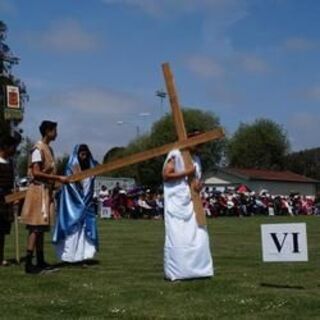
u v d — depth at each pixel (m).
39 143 10.89
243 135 110.00
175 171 9.71
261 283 9.53
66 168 11.52
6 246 15.64
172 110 9.88
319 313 7.51
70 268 11.20
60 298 8.38
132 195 37.56
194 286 9.15
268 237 9.45
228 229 24.48
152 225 27.12
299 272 10.78
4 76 59.28
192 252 9.71
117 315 7.41
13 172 11.83
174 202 9.73
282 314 7.45
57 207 11.59
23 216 10.71
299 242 9.31
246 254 14.06
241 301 8.12
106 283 9.52
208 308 7.77
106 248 15.39
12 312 7.57
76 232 11.52
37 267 11.14
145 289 8.99
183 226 9.71
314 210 50.47
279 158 109.69
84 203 11.60
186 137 9.78
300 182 97.19
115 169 10.39
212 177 90.25
